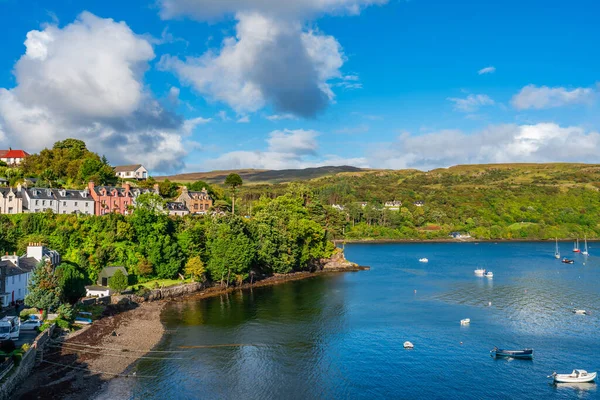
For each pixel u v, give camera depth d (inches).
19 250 4461.1
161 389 2578.7
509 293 5226.4
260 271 6151.6
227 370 2874.0
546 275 6574.8
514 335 3624.5
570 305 4626.0
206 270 5354.3
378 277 6392.7
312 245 6894.7
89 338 3307.1
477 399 2559.1
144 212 5255.9
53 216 4928.6
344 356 3154.5
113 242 4968.0
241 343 3378.4
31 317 3294.8
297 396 2554.1
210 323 3870.6
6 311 3467.0
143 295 4527.6
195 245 5364.2
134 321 3823.8
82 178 7170.3
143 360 2989.7
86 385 2573.8
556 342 3462.1
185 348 3240.7
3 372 2354.8
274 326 3818.9
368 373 2876.5
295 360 3068.4
